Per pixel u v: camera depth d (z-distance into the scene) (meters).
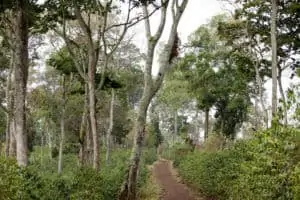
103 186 15.03
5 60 31.58
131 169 15.88
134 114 62.44
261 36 29.44
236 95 41.97
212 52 42.38
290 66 29.27
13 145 22.36
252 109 41.38
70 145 52.09
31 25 19.89
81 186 13.66
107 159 40.81
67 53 27.19
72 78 35.28
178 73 48.62
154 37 16.59
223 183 17.38
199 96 43.38
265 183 7.91
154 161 60.81
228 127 43.34
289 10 25.88
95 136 18.48
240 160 17.20
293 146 7.30
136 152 16.02
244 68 32.31
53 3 18.78
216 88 42.06
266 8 27.64
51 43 29.58
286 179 7.39
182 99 55.81
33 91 41.56
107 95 51.38
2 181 7.39
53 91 42.78
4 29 22.12
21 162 17.28
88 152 22.77
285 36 27.28
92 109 18.67
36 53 32.72
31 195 10.93
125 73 43.09
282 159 7.38
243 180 10.98
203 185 22.66
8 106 26.53
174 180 34.25
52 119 45.78
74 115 45.28
